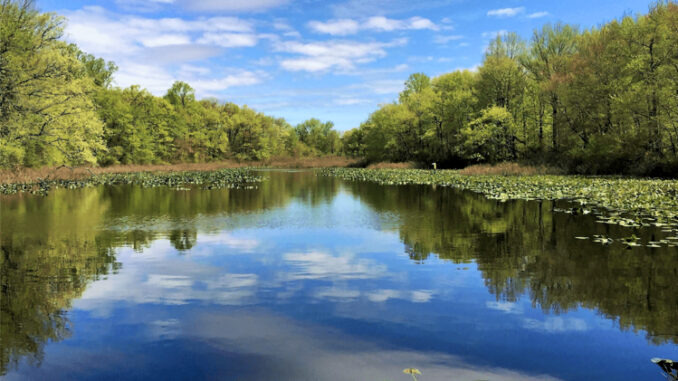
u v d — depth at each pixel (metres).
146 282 5.95
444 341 3.96
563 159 35.91
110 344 3.94
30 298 5.27
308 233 9.91
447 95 56.88
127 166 55.19
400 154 66.25
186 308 4.88
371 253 7.76
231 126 91.00
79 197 19.17
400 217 12.54
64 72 29.14
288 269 6.64
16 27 27.81
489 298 5.18
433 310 4.77
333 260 7.23
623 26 31.77
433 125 58.88
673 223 10.58
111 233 9.95
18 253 7.83
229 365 3.51
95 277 6.21
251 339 4.03
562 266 6.69
